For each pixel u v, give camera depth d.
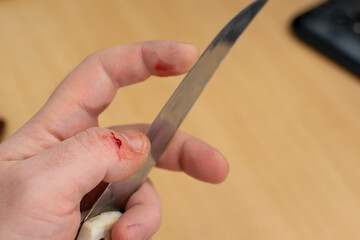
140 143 0.21
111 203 0.21
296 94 0.30
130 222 0.21
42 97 0.29
